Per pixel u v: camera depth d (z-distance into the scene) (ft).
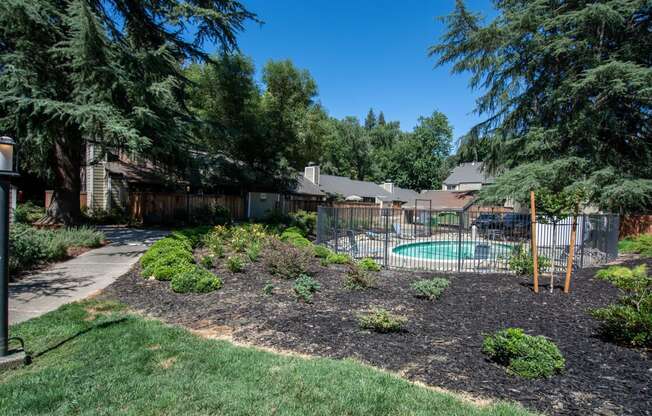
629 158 53.06
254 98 72.79
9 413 8.66
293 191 83.35
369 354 12.55
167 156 45.65
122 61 36.37
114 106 34.32
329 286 22.93
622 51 50.34
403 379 10.63
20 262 24.89
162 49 38.09
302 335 14.35
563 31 53.72
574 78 51.55
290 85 78.28
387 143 203.51
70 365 11.21
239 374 10.68
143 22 44.04
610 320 13.69
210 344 13.04
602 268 30.63
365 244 52.03
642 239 41.14
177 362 11.48
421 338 14.10
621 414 8.87
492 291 22.38
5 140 11.15
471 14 63.72
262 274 25.48
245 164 67.82
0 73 31.42
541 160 54.29
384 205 122.72
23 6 29.25
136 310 17.48
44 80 33.96
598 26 50.44
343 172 168.04
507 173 56.24
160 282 22.90
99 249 34.83
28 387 9.86
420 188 163.84
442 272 29.71
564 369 11.34
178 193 60.80
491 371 11.23
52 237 31.01
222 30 45.85
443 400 9.38
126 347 12.62
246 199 69.26
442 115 166.30
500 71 62.85
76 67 32.19
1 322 11.31
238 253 32.73
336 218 41.47
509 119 63.31
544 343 11.28
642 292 14.71
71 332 14.12
